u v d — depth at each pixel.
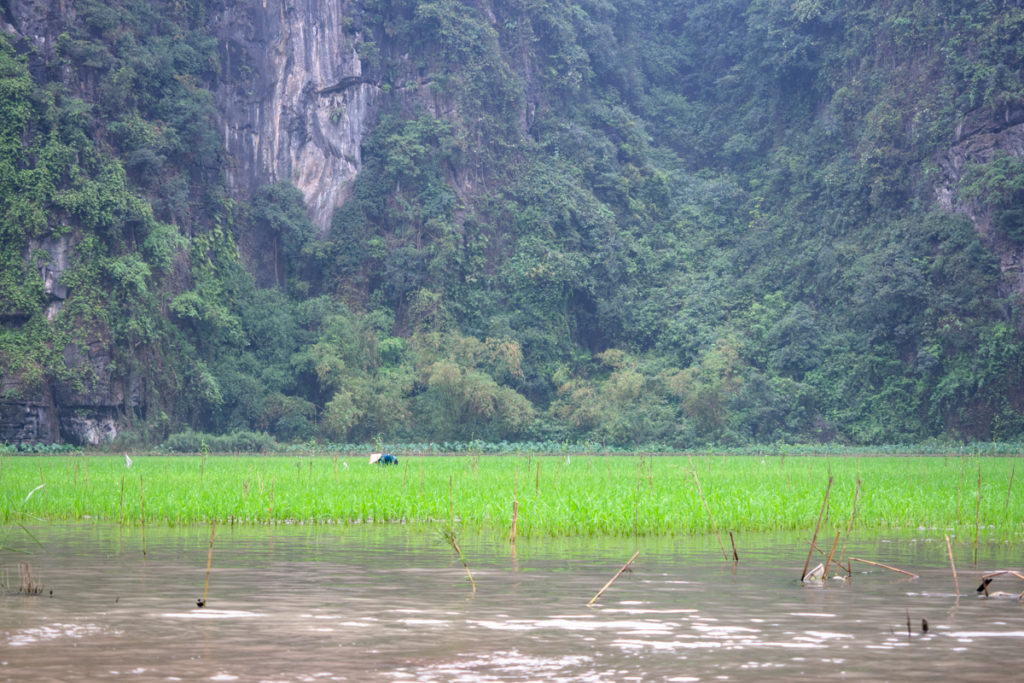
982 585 13.21
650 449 82.69
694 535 21.00
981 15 97.00
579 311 100.69
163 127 87.62
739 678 8.65
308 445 80.31
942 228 92.69
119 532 20.91
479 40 102.88
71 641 10.07
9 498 26.23
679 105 121.94
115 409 77.19
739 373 92.06
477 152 100.62
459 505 24.47
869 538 20.50
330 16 99.38
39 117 78.25
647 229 109.25
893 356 91.44
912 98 99.88
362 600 12.55
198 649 9.72
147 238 81.38
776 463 54.81
